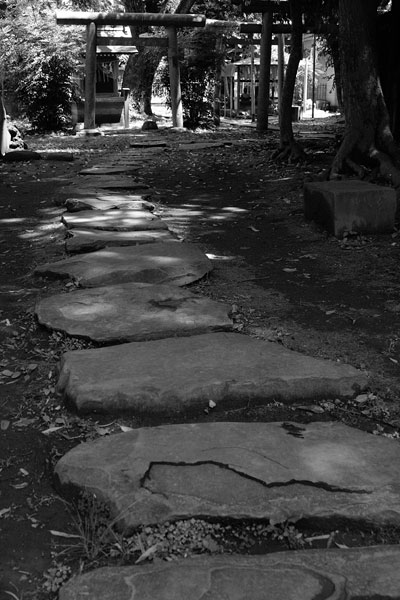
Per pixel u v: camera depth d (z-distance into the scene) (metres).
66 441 3.54
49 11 25.77
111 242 7.01
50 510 2.99
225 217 8.88
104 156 15.17
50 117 22.45
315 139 17.89
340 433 3.43
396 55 12.80
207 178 11.88
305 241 7.55
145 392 3.76
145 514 2.79
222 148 16.28
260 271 6.53
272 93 34.44
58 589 2.54
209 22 22.56
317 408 3.83
